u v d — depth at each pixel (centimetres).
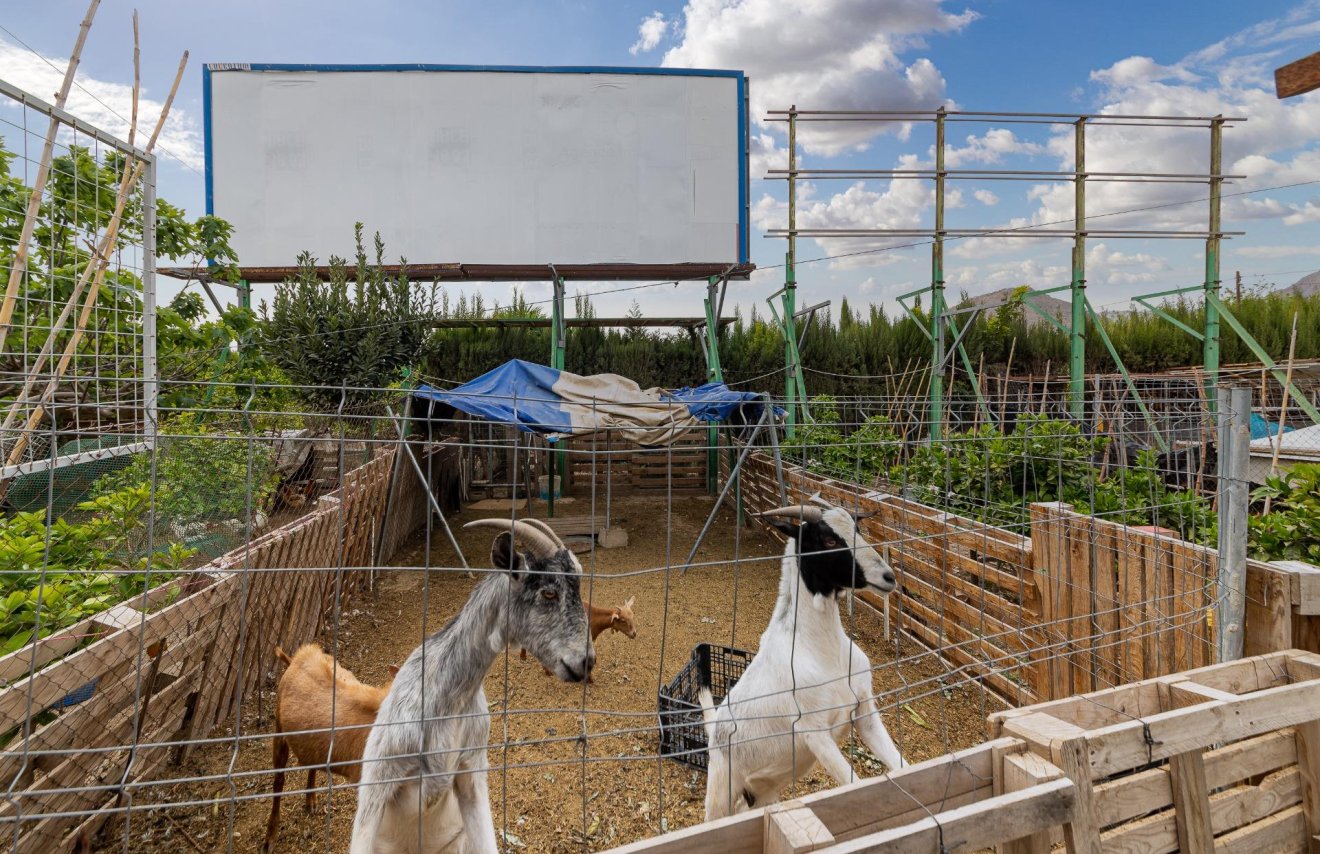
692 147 1474
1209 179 1536
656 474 1482
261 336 1034
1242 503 324
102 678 340
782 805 179
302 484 832
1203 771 220
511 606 260
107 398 641
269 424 779
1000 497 716
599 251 1463
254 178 1420
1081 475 697
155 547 461
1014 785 200
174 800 387
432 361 1588
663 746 446
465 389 972
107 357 614
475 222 1448
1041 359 1920
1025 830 182
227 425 719
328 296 1205
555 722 506
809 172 1486
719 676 523
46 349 476
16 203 639
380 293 1238
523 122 1451
